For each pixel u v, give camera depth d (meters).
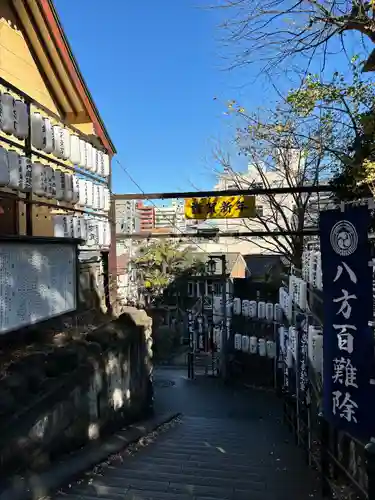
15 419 4.22
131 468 5.49
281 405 13.92
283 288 13.84
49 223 9.36
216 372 18.92
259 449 7.68
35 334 6.28
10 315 5.27
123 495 4.31
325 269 4.61
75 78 8.99
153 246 24.88
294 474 5.89
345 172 8.60
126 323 9.03
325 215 4.62
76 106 9.68
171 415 11.38
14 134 6.11
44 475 4.48
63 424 5.33
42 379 5.07
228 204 11.37
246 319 17.17
